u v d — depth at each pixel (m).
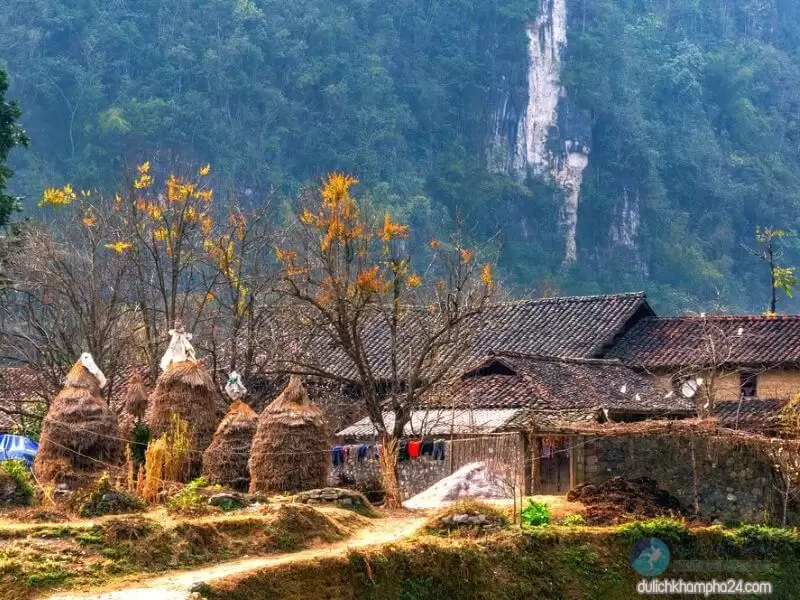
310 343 41.84
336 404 41.31
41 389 38.75
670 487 31.20
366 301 32.88
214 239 46.25
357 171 114.88
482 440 34.38
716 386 46.59
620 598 25.91
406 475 35.75
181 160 102.62
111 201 54.22
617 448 32.00
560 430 32.09
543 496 31.62
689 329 49.41
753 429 38.00
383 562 22.88
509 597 24.38
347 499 27.86
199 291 47.97
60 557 21.08
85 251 44.22
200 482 27.28
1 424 40.84
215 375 37.94
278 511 24.20
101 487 24.53
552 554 25.81
